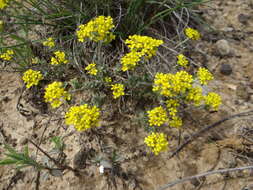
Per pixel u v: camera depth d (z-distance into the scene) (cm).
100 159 21
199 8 34
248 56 29
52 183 20
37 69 26
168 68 27
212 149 22
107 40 20
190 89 19
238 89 26
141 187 20
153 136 17
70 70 27
